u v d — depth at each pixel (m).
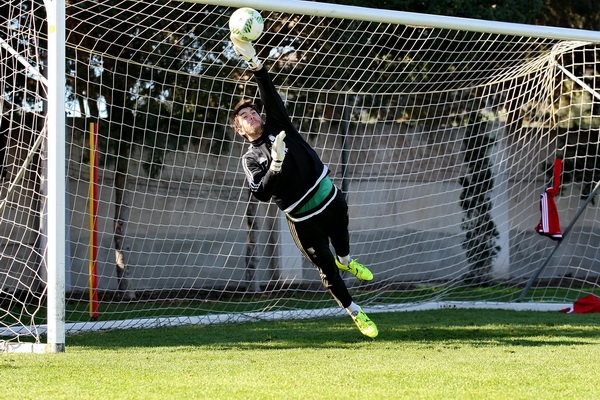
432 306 36.59
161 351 21.83
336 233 21.34
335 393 14.23
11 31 27.44
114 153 40.78
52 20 21.64
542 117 40.59
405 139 43.19
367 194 47.12
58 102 21.52
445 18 28.12
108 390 14.75
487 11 44.75
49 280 21.48
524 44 33.22
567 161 51.91
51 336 21.50
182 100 40.59
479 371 16.88
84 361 19.05
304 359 19.34
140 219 41.78
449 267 46.19
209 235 45.97
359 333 26.28
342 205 20.75
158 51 37.62
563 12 53.28
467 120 43.38
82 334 27.30
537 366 17.67
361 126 45.97
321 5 26.30
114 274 44.03
